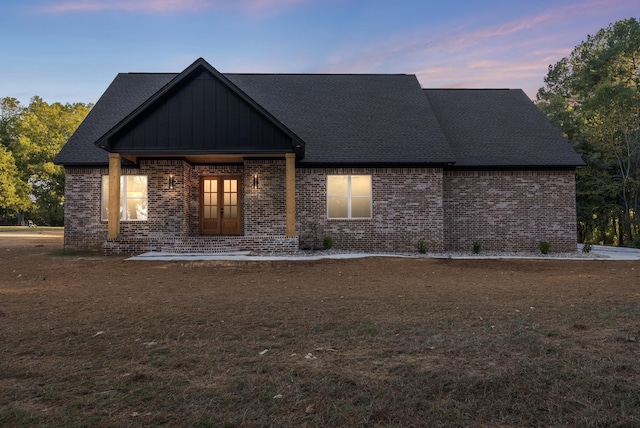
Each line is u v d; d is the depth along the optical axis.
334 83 23.39
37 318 6.48
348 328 5.86
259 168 18.38
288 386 3.83
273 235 18.27
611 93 30.42
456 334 5.50
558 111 36.06
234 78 23.30
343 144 19.02
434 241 18.33
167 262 14.54
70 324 6.11
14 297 8.27
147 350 4.89
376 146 18.94
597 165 30.05
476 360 4.49
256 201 18.31
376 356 4.66
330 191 18.55
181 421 3.20
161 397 3.61
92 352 4.83
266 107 21.11
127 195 18.28
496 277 11.48
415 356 4.64
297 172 18.42
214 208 19.30
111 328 5.88
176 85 16.86
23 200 50.12
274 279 11.01
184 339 5.35
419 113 21.20
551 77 47.09
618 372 4.11
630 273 12.34
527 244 19.05
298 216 18.34
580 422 3.16
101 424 3.15
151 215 18.09
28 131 50.38
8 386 3.85
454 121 22.09
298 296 8.46
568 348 4.86
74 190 18.31
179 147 16.73
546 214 19.14
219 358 4.61
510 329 5.72
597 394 3.62
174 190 18.14
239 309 7.15
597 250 21.20
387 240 18.39
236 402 3.52
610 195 29.28
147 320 6.35
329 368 4.29
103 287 9.58
